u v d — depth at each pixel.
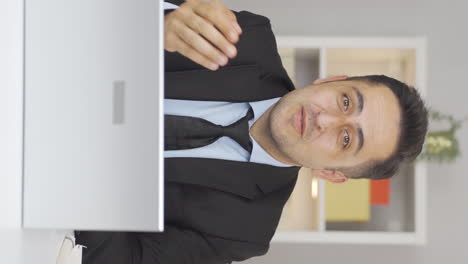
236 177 1.47
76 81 0.71
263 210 1.55
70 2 0.72
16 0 0.71
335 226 2.37
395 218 2.35
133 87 0.70
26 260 0.73
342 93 1.49
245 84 1.52
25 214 0.72
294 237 2.21
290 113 1.46
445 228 2.57
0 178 0.67
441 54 2.63
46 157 0.72
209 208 1.48
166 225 1.47
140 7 0.70
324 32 2.66
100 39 0.71
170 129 1.40
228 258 1.54
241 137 1.46
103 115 0.71
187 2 0.94
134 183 0.70
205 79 1.49
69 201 0.71
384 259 2.58
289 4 2.66
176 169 1.42
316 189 2.24
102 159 0.70
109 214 0.70
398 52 2.33
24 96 0.72
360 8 2.66
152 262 1.38
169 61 1.51
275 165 1.55
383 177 1.63
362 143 1.48
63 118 0.72
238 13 1.71
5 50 0.69
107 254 1.20
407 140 1.55
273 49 1.68
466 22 2.63
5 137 0.68
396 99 1.54
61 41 0.72
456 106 2.61
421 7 2.65
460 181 2.57
